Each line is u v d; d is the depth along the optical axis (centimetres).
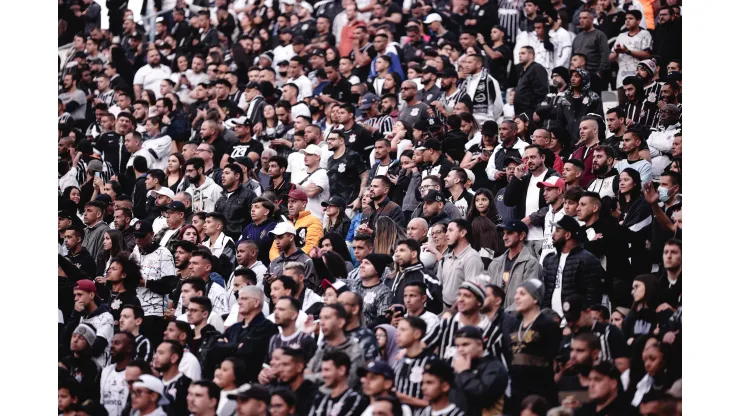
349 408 1505
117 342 1781
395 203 2214
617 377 1473
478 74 2702
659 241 1795
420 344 1534
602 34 2892
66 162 2909
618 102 2616
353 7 3522
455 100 2722
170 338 1778
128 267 2022
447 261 1847
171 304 2052
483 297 1562
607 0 3086
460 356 1474
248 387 1527
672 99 2377
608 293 1777
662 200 1923
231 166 2408
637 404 1478
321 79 3167
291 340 1669
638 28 2884
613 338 1534
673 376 1508
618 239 1788
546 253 1916
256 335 1736
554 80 2630
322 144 2600
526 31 3078
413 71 2942
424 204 2047
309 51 3459
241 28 3916
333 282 1900
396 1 3559
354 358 1555
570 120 2545
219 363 1720
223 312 1956
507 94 2997
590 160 2172
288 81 3206
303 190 2430
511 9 3294
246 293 1750
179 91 3528
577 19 3241
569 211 1839
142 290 2044
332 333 1567
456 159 2367
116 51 3712
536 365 1513
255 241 2208
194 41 3809
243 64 3516
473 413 1452
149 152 2881
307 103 2970
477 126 2478
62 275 2133
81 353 1884
